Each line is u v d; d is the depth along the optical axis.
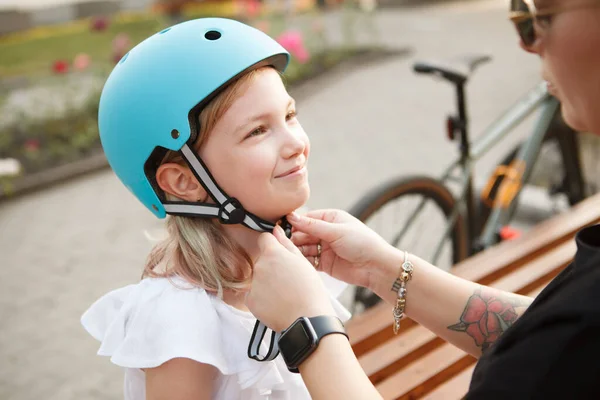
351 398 0.87
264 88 1.06
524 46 0.86
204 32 1.08
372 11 11.70
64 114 6.26
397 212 2.87
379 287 1.25
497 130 2.70
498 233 2.66
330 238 1.22
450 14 13.30
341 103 7.07
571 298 0.72
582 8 0.73
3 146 5.66
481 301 1.21
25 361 2.82
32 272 3.67
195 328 1.06
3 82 8.23
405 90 7.38
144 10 15.40
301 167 1.09
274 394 1.20
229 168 1.06
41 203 4.83
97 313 1.22
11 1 14.05
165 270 1.15
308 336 0.92
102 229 4.24
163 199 1.15
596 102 0.77
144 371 1.16
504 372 0.76
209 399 1.09
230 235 1.16
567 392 0.71
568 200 3.39
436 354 1.68
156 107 1.06
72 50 10.69
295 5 14.39
